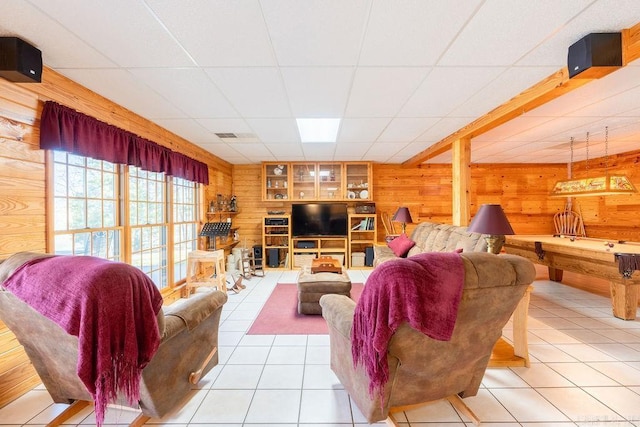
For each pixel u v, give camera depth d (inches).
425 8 61.4
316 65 85.3
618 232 217.6
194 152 181.5
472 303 54.8
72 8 60.1
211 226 186.4
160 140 143.1
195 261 164.4
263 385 81.7
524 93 103.7
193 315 70.6
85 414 69.7
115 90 101.0
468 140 150.9
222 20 64.8
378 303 53.2
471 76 92.6
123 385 51.8
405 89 102.3
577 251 136.3
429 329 50.9
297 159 232.2
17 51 69.4
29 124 80.0
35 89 81.5
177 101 111.3
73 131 91.0
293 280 201.2
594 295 163.6
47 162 85.7
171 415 69.5
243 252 208.5
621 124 147.1
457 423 66.8
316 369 90.1
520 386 80.4
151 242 145.9
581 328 119.0
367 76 92.3
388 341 53.4
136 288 54.2
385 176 255.1
